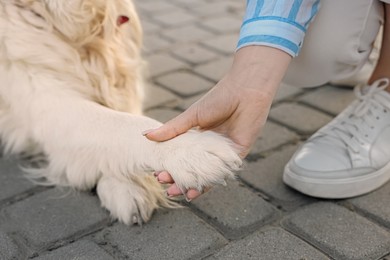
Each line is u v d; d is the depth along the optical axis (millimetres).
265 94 1163
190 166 1188
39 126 1446
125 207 1343
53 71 1489
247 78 1159
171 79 2184
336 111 1916
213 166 1177
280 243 1264
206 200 1431
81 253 1253
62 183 1508
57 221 1367
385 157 1456
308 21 1227
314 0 1229
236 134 1209
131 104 1689
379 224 1334
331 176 1411
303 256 1218
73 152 1421
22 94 1463
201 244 1266
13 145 1656
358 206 1398
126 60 1684
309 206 1406
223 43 2549
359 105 1530
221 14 2936
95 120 1401
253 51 1170
